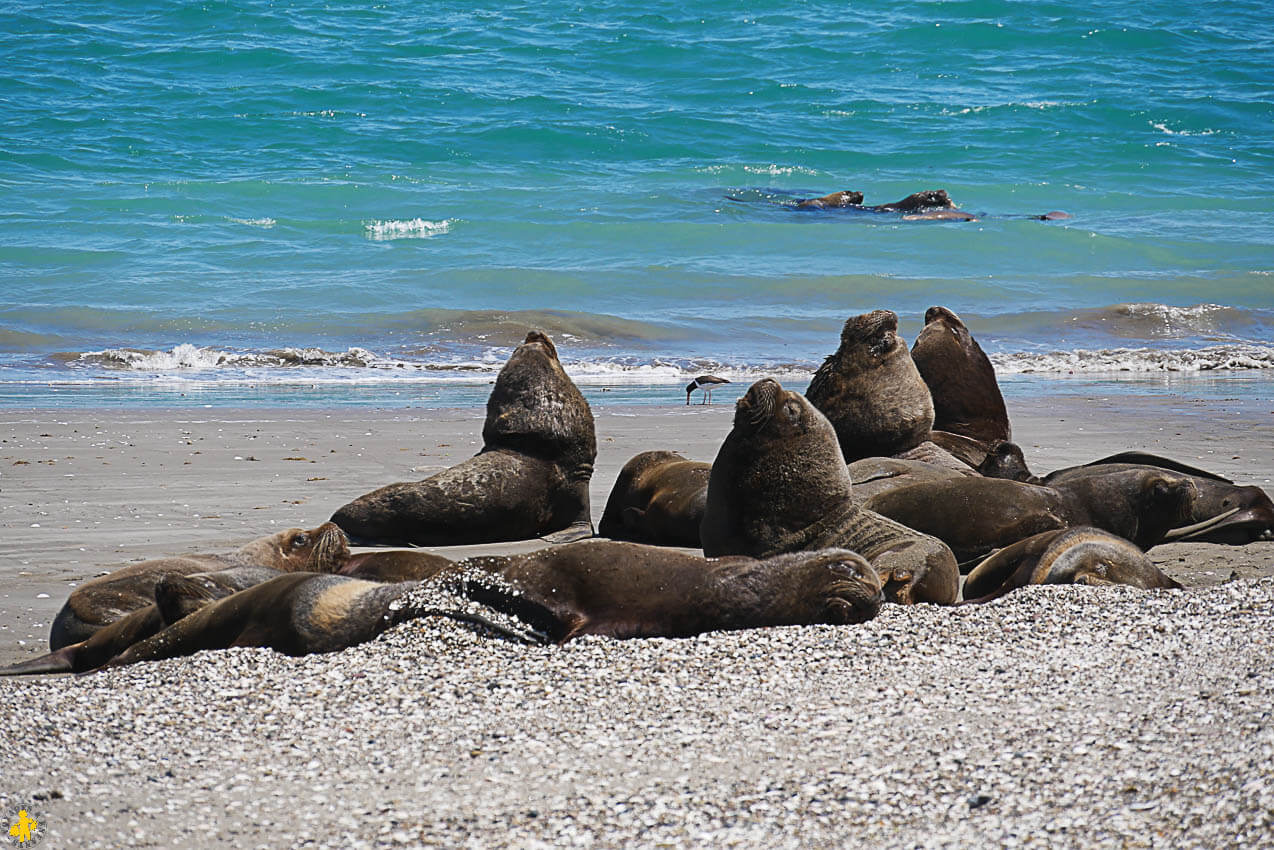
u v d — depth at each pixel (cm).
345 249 9794
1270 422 5116
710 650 1775
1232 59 18250
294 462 4088
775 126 14725
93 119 13500
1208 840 1132
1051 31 18725
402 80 15338
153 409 5300
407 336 7675
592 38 17562
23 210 10406
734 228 10644
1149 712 1470
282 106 14275
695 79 16325
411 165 12706
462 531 3134
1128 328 8419
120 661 1911
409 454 4275
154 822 1273
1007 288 9319
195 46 15912
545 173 12606
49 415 5025
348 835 1241
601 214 11125
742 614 1902
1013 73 17488
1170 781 1252
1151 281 9575
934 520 2725
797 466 2516
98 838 1237
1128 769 1297
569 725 1527
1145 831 1165
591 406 5578
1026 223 11238
